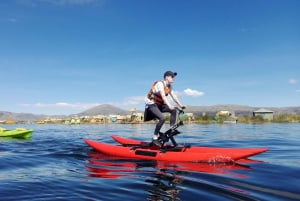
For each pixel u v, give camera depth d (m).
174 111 6.90
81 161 6.41
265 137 14.05
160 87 6.79
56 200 3.48
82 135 17.25
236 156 6.21
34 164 6.12
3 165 6.00
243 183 4.30
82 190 3.92
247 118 47.91
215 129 23.39
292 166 5.72
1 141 11.94
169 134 6.88
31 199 3.52
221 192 3.81
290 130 20.70
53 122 83.50
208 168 5.51
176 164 5.91
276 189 3.96
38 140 12.59
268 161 6.36
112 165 5.87
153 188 4.02
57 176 4.85
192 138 13.74
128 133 19.55
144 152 6.73
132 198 3.56
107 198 3.56
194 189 3.96
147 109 7.11
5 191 3.87
